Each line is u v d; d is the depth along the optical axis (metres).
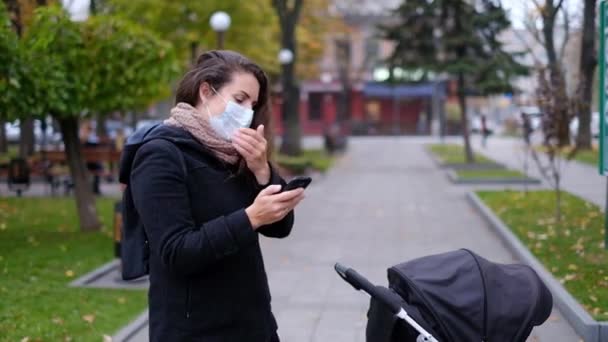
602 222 11.48
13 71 8.98
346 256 10.99
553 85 12.34
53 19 10.34
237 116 2.84
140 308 7.55
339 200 18.12
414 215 15.30
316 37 34.88
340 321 7.44
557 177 12.16
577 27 17.23
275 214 2.75
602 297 7.24
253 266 2.94
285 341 6.79
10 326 6.50
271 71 29.39
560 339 6.54
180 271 2.73
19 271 8.80
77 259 9.67
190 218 2.79
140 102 12.02
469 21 25.06
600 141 9.01
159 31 20.72
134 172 2.82
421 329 3.33
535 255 9.54
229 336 2.87
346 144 38.53
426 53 26.70
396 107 57.62
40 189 19.52
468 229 13.28
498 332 3.39
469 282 3.48
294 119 28.69
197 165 2.84
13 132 40.19
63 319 6.88
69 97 10.18
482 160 28.38
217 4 20.78
